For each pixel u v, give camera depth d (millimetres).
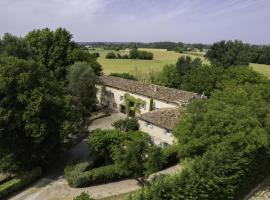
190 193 21312
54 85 35656
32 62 34094
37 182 31438
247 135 27359
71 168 32000
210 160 24562
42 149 32750
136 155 28438
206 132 27672
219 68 66125
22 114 30969
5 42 53719
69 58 63594
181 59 91312
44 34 62938
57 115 33969
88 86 56656
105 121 54750
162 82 74750
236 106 32438
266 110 34812
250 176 29469
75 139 44562
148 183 30172
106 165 34312
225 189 24609
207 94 63500
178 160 36594
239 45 107688
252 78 54844
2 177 31266
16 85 31688
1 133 30750
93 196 28516
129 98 56750
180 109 42719
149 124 42000
